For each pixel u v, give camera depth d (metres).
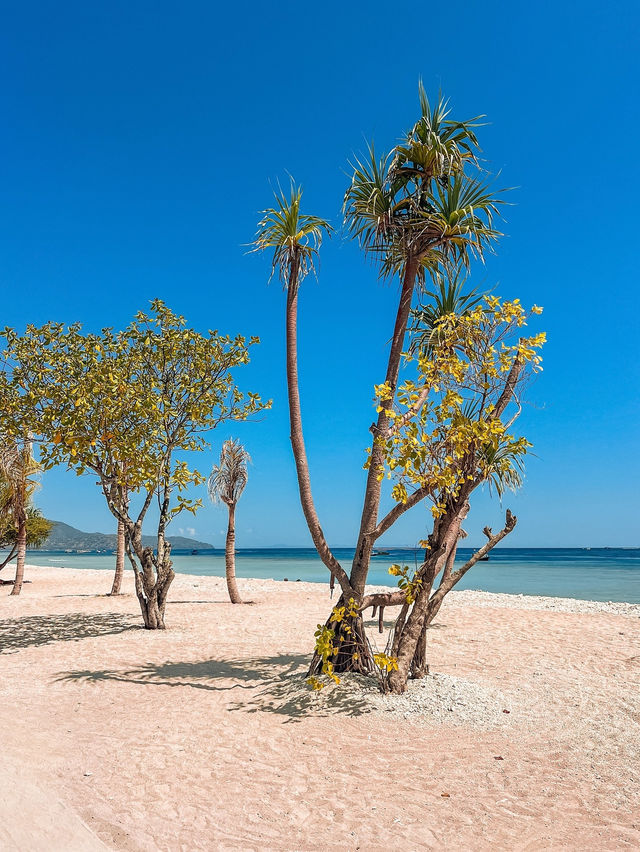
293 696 7.57
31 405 12.52
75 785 5.12
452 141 9.20
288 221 9.45
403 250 9.18
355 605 8.17
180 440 14.00
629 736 6.04
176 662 10.12
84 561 71.50
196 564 59.62
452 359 7.82
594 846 4.09
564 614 15.85
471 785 5.05
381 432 8.89
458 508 7.79
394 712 6.79
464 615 15.70
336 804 4.79
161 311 14.11
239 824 4.49
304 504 8.99
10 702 7.67
